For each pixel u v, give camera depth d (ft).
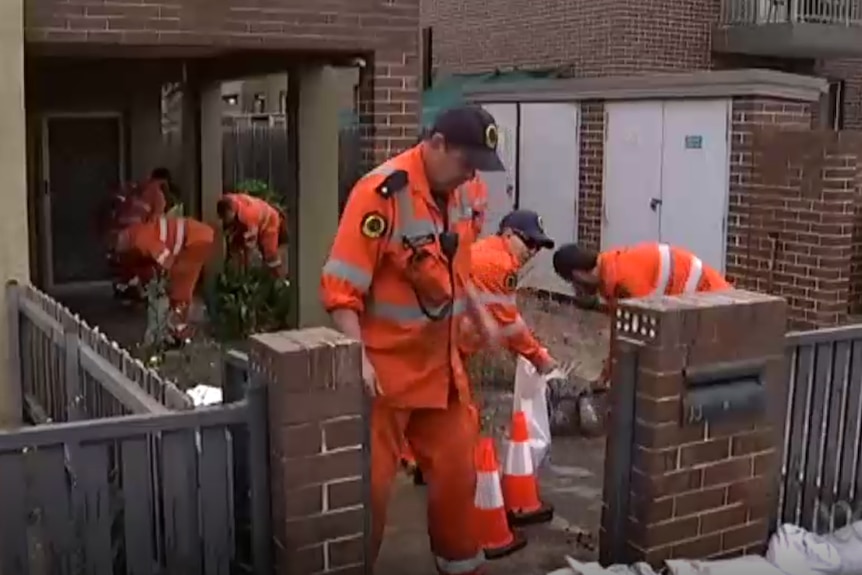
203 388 20.22
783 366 13.17
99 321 34.32
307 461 10.91
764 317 12.80
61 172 40.24
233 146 51.98
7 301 21.47
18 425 21.25
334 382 10.95
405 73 26.99
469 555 13.82
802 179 31.60
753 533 13.16
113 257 37.42
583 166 39.78
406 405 12.78
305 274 29.94
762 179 32.86
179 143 41.50
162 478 10.71
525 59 52.31
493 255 16.97
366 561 11.41
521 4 52.21
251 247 32.32
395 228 12.25
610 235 38.78
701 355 12.31
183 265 30.73
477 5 55.57
